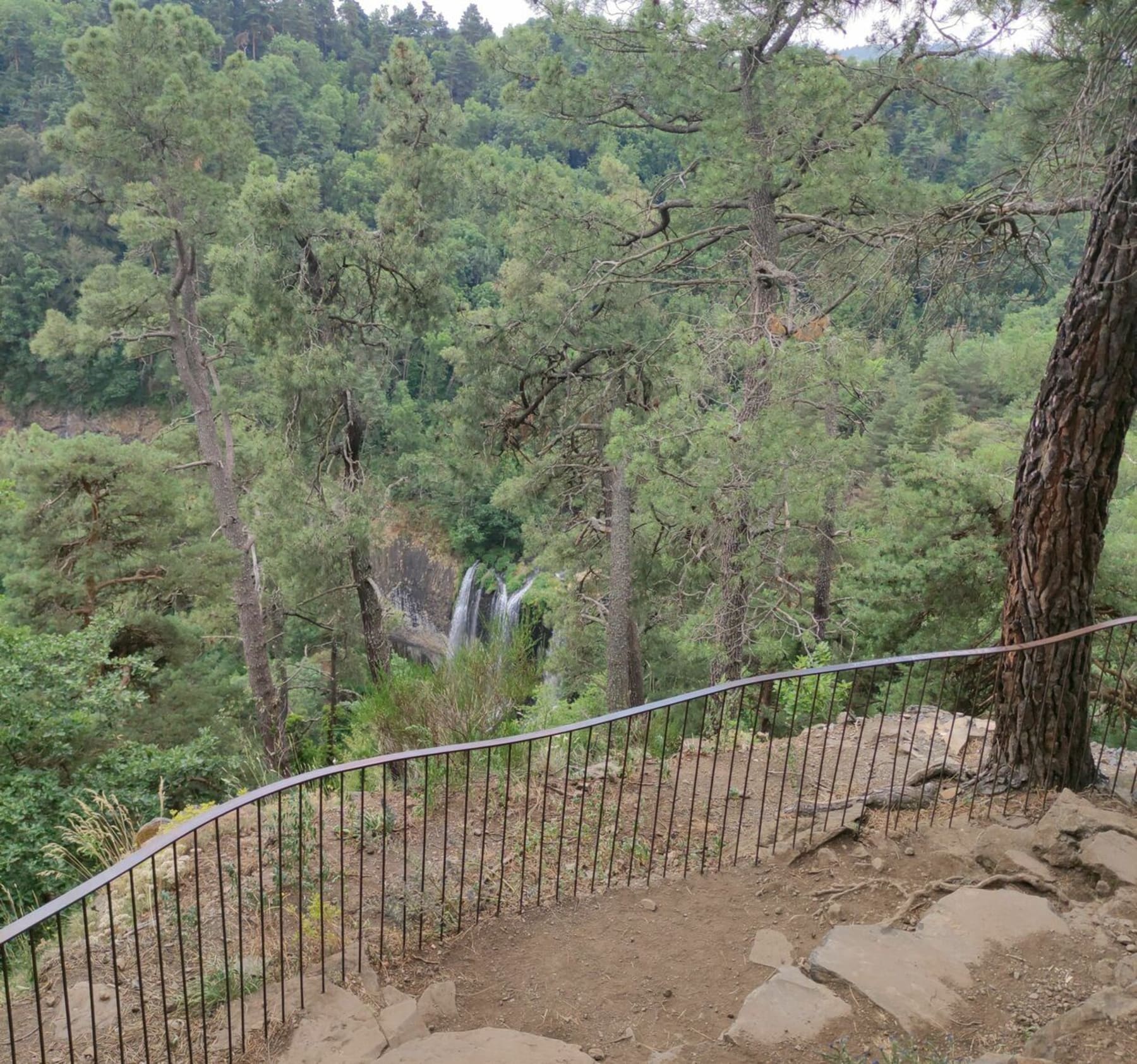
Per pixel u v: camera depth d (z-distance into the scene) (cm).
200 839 555
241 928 370
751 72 1231
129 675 1418
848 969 378
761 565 1301
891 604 1455
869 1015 356
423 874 438
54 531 1781
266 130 6794
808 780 680
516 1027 378
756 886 490
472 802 610
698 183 1351
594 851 541
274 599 2223
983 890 439
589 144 1466
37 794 1046
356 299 1745
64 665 1225
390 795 625
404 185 1700
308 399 1678
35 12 7600
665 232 1554
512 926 456
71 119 1636
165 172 1709
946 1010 356
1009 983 372
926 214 902
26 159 6022
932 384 2927
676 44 1206
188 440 2295
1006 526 1390
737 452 1143
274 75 7100
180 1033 377
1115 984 363
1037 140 887
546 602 2206
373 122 7644
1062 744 559
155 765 1220
